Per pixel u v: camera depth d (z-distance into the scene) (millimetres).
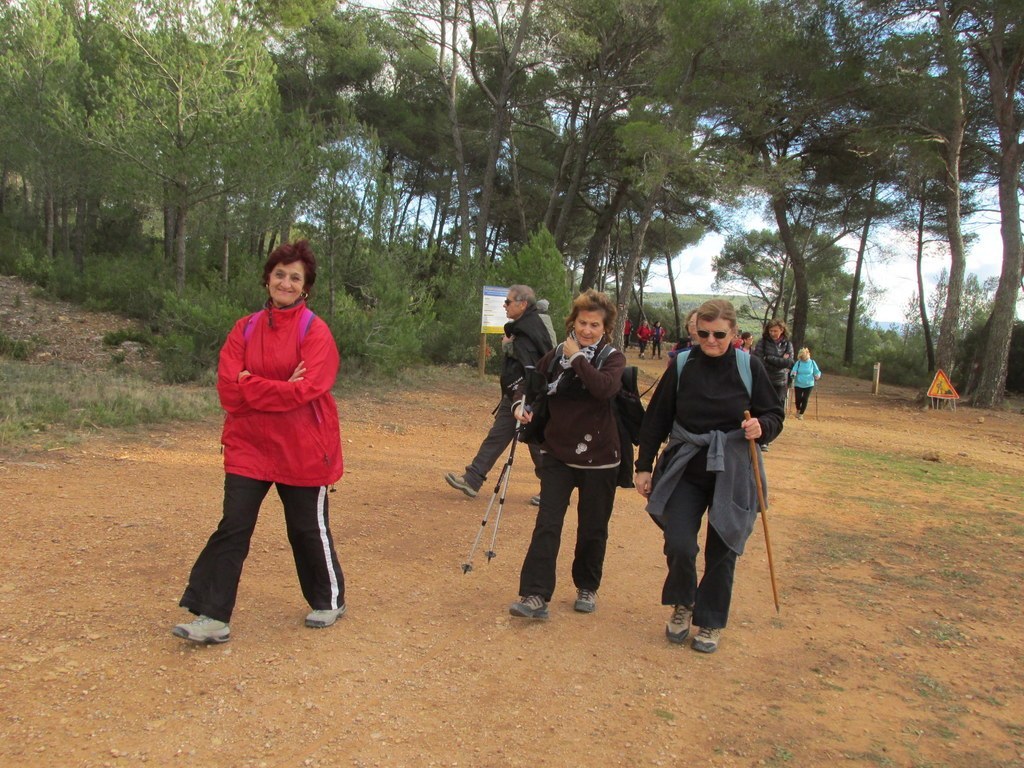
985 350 24547
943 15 19969
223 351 3719
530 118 32438
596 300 4227
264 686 3318
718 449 3920
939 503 8234
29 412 8422
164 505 5828
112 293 17719
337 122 14492
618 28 25922
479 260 22250
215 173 14414
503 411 7016
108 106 14750
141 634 3705
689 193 26484
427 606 4398
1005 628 4613
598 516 4367
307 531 3863
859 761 3070
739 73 22234
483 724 3162
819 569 5621
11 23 18484
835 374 37219
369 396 13188
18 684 3156
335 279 14367
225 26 15094
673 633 4152
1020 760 3137
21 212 25609
